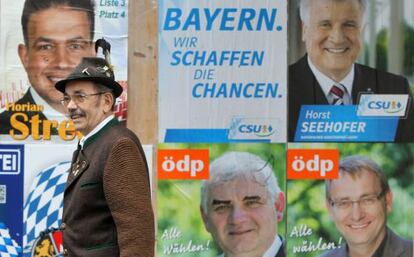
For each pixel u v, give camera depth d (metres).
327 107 6.27
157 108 6.16
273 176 6.25
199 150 6.19
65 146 6.07
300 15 6.23
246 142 6.22
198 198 6.20
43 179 6.06
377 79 6.29
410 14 6.29
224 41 6.19
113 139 3.85
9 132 6.02
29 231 6.05
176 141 6.17
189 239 6.20
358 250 6.33
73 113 3.98
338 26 6.25
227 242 6.22
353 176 6.31
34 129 6.04
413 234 6.35
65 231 3.94
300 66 6.25
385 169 6.33
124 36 6.11
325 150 6.27
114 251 3.81
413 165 6.33
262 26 6.21
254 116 6.22
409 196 6.34
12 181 6.04
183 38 6.16
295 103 6.25
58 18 6.03
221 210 6.21
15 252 6.04
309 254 6.29
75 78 3.95
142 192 3.77
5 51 6.00
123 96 6.11
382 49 6.29
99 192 3.83
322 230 6.29
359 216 6.32
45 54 6.03
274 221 6.25
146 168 3.91
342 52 6.26
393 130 6.32
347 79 6.27
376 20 6.28
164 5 6.14
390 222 6.35
